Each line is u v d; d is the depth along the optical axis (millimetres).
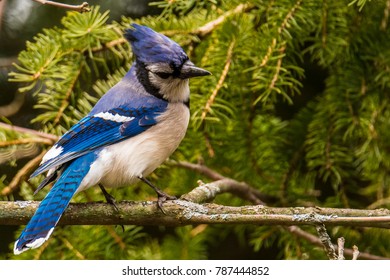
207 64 9758
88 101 10062
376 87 10289
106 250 10078
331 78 10359
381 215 7781
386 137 10430
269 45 9562
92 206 7992
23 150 9391
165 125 8922
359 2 8906
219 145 10672
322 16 9797
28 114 11250
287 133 10898
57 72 9633
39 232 7594
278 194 10914
